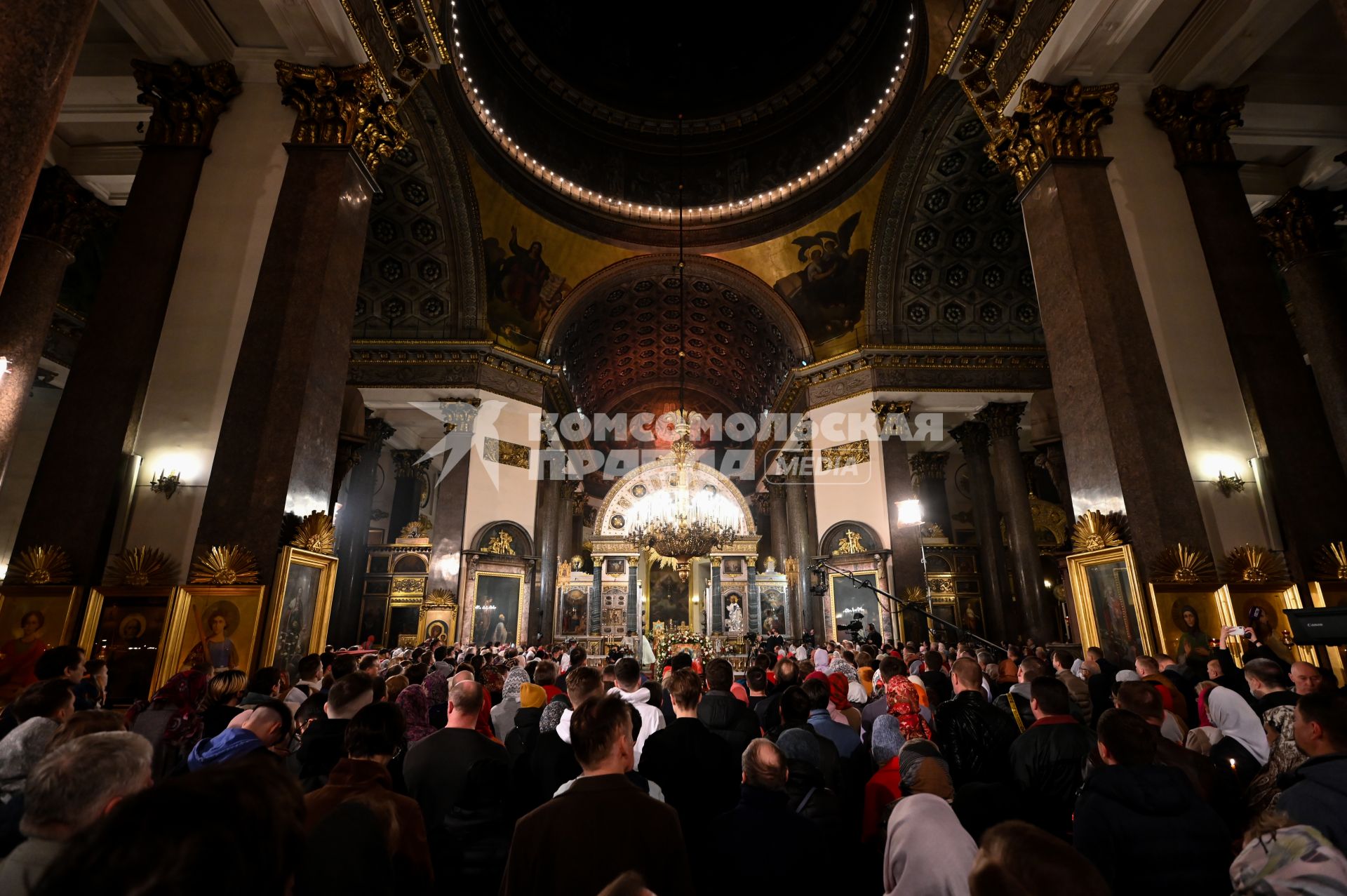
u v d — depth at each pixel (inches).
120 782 62.2
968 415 804.6
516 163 759.7
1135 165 356.8
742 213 851.4
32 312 381.7
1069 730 131.3
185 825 32.2
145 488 293.0
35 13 127.2
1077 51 352.8
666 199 873.5
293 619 285.6
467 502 714.2
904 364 757.9
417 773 125.3
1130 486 302.8
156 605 275.1
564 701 179.0
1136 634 287.7
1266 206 461.4
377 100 366.9
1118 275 332.2
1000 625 745.6
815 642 685.9
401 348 743.1
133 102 386.0
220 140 344.8
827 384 796.0
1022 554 705.6
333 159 339.9
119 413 297.7
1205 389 321.4
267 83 355.9
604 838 80.3
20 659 259.1
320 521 298.5
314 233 327.3
